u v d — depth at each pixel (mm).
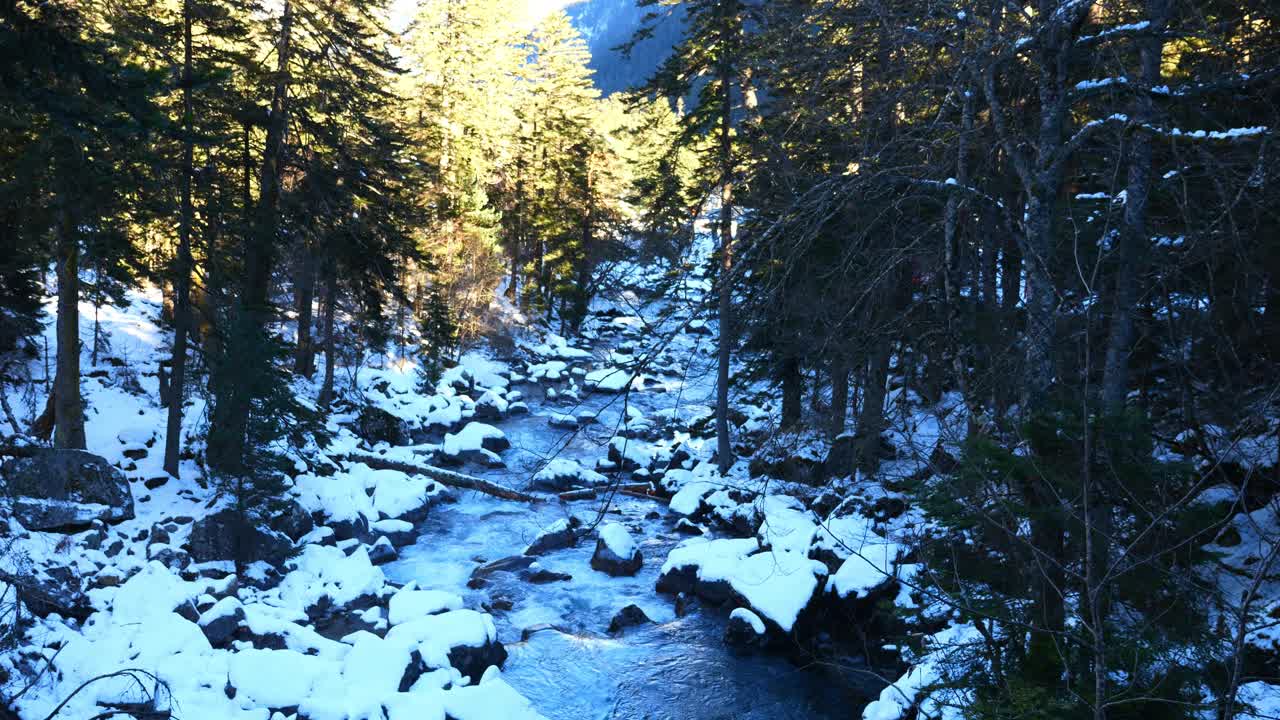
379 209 25625
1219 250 6367
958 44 6961
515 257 57562
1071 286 6547
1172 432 7938
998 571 6297
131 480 20328
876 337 7176
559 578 19797
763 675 14703
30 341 26438
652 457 30688
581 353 53625
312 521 20844
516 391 43906
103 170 16312
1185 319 6969
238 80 23062
